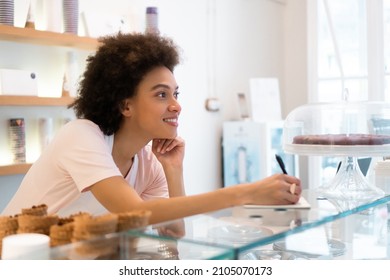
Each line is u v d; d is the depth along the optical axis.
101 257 0.90
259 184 1.19
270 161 4.16
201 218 1.11
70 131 1.38
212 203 1.17
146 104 1.42
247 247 0.96
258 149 4.14
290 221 1.09
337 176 1.59
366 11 4.35
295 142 1.73
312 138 1.64
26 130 2.78
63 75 2.97
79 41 2.81
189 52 4.04
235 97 4.54
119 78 1.42
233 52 4.50
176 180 1.71
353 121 1.74
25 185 1.49
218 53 4.34
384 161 1.78
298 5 4.99
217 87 4.33
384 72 4.29
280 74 5.06
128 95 1.44
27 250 0.88
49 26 2.73
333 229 1.27
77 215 1.04
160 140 1.71
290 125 1.84
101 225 0.92
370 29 4.33
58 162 1.37
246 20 4.65
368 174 2.05
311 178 4.64
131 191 1.24
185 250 0.98
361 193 1.41
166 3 3.80
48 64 2.91
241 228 1.05
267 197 1.18
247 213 1.13
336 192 1.43
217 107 4.27
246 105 4.62
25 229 0.99
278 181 1.19
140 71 1.42
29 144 2.79
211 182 4.29
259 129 4.13
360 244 1.30
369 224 1.32
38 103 2.66
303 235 1.25
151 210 1.17
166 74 1.44
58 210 1.43
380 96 4.30
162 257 0.99
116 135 1.51
